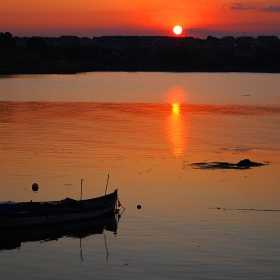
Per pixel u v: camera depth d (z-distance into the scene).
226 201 39.50
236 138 65.50
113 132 68.75
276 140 64.25
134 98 124.75
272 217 36.19
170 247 31.02
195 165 50.41
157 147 58.81
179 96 133.88
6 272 28.00
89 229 34.28
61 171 47.31
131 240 32.19
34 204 35.75
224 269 28.14
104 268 28.44
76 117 84.06
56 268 28.52
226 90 161.00
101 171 47.59
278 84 199.38
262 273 27.72
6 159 51.38
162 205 38.47
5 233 33.75
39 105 102.75
